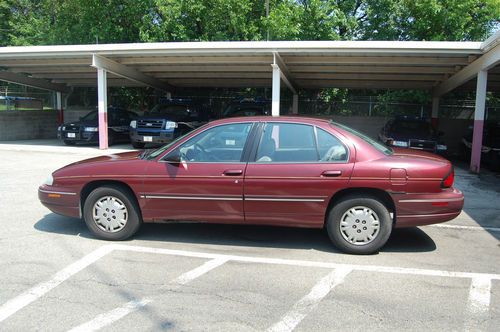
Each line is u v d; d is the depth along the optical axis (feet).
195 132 19.08
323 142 18.29
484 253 18.84
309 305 13.65
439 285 15.31
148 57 53.26
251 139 18.62
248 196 18.17
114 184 19.44
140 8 75.36
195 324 12.38
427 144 48.19
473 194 32.83
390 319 12.84
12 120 72.84
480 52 40.91
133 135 54.24
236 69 58.90
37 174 36.58
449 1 68.49
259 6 77.66
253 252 18.48
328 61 49.32
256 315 12.95
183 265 16.87
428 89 68.69
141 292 14.43
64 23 87.30
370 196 17.88
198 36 75.87
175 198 18.66
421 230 22.24
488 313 13.32
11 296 14.02
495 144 46.91
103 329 12.06
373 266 16.99
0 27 105.29
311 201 17.93
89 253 17.99
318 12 71.67
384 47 42.04
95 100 85.97
